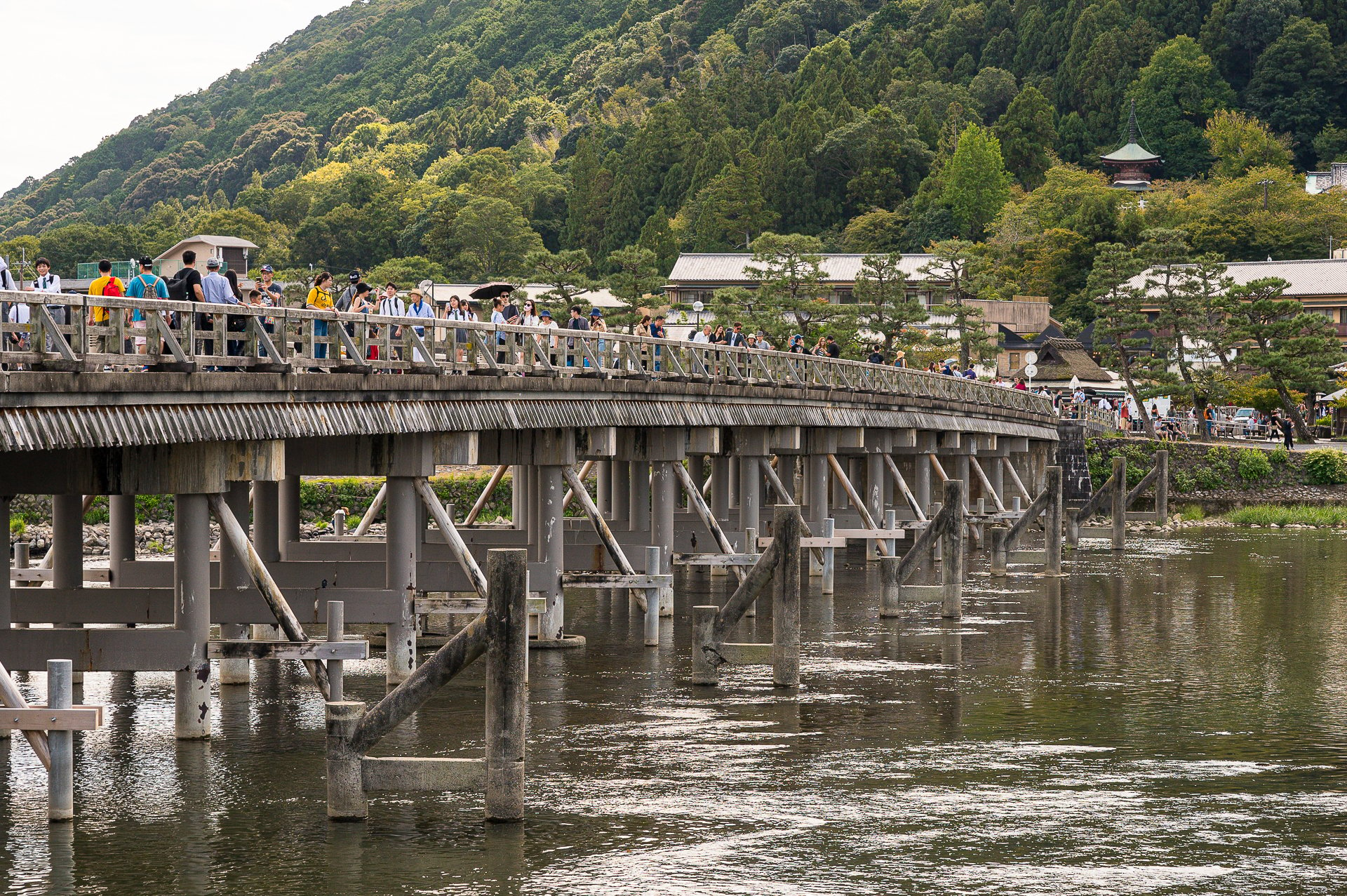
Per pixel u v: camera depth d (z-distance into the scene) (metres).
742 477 43.59
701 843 18.91
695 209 180.75
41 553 57.38
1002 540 51.59
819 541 43.22
